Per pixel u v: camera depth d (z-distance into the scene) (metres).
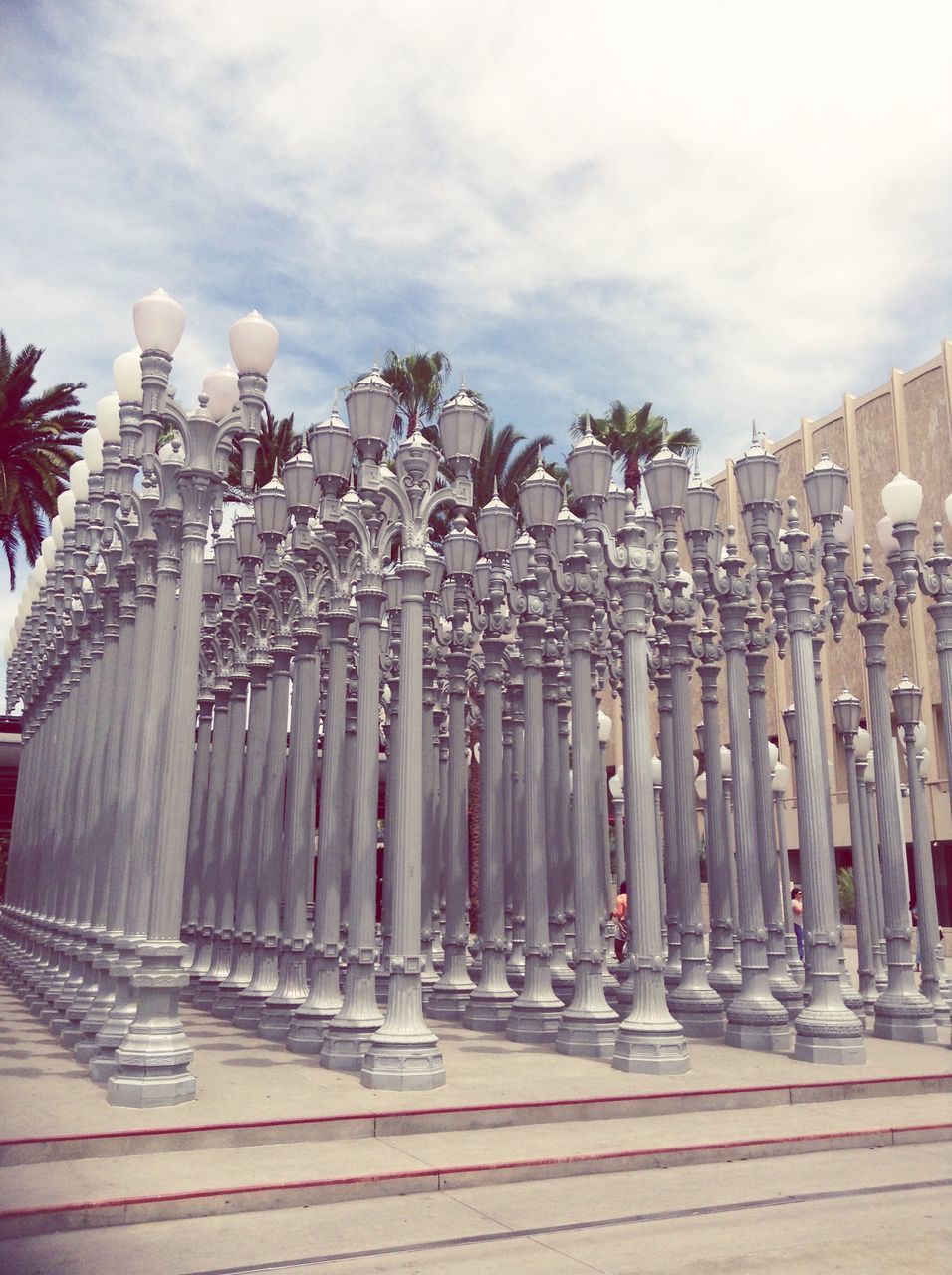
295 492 11.27
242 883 13.70
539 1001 11.59
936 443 34.03
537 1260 4.91
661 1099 8.13
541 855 11.99
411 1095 7.93
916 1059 10.39
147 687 9.81
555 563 11.98
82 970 10.99
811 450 38.59
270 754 13.07
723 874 14.14
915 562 12.25
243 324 8.77
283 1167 6.18
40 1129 6.55
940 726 33.34
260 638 13.98
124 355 10.09
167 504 8.91
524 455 29.86
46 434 28.03
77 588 13.09
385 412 9.59
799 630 11.41
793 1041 11.52
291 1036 10.42
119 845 9.74
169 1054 7.50
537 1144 6.95
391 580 14.67
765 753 13.98
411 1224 5.47
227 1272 4.70
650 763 10.44
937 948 13.95
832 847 10.98
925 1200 6.02
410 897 8.86
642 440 32.06
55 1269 4.71
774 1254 5.03
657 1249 5.09
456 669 14.88
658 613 11.88
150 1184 5.75
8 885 21.23
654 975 9.65
